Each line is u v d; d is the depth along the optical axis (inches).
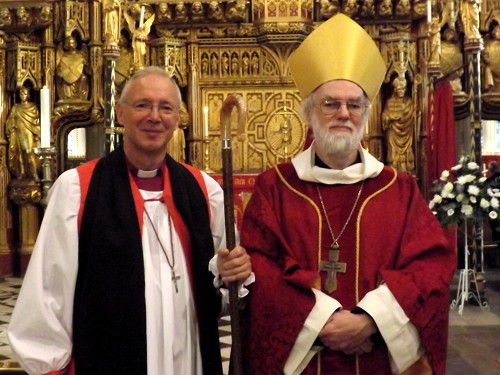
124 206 104.1
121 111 106.3
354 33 107.3
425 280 99.9
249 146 381.7
